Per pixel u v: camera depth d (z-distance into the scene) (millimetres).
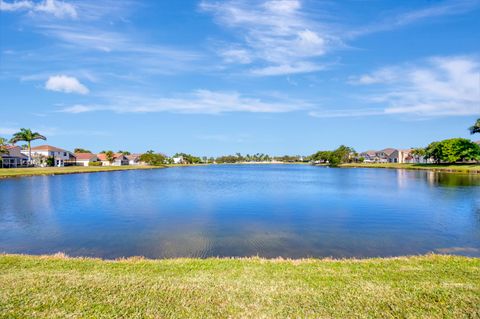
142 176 68312
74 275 7938
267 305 6234
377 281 7664
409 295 6695
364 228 18000
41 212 22953
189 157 197500
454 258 10266
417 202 28156
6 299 6363
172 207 25219
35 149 103812
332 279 7848
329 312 5953
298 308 6113
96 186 43094
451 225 18797
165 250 13727
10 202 27750
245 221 19828
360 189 39750
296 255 13078
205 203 27656
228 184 47781
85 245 14508
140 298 6473
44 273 8117
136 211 23422
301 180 56188
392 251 13758
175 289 6961
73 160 118500
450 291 6902
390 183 47906
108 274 8125
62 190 37719
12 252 13492
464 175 63500
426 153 108938
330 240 15438
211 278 7871
